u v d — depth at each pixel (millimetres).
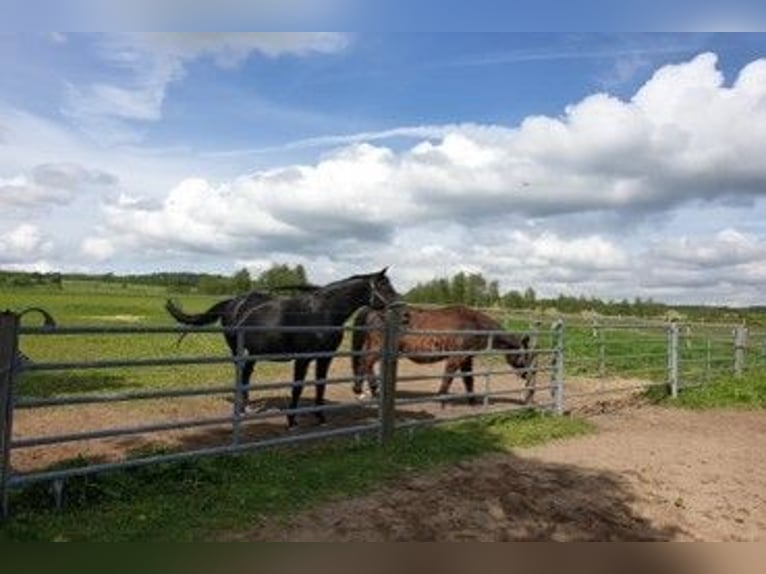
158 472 7141
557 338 12805
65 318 41562
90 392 13320
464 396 11180
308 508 6867
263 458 8156
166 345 26500
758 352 23406
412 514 6988
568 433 11344
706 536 7379
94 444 8898
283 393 13680
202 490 7000
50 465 7375
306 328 8625
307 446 9086
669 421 13609
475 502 7500
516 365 13375
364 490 7508
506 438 10430
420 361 12719
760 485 9297
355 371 12484
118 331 6844
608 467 9414
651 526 7496
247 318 10242
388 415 9641
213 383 15484
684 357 21312
